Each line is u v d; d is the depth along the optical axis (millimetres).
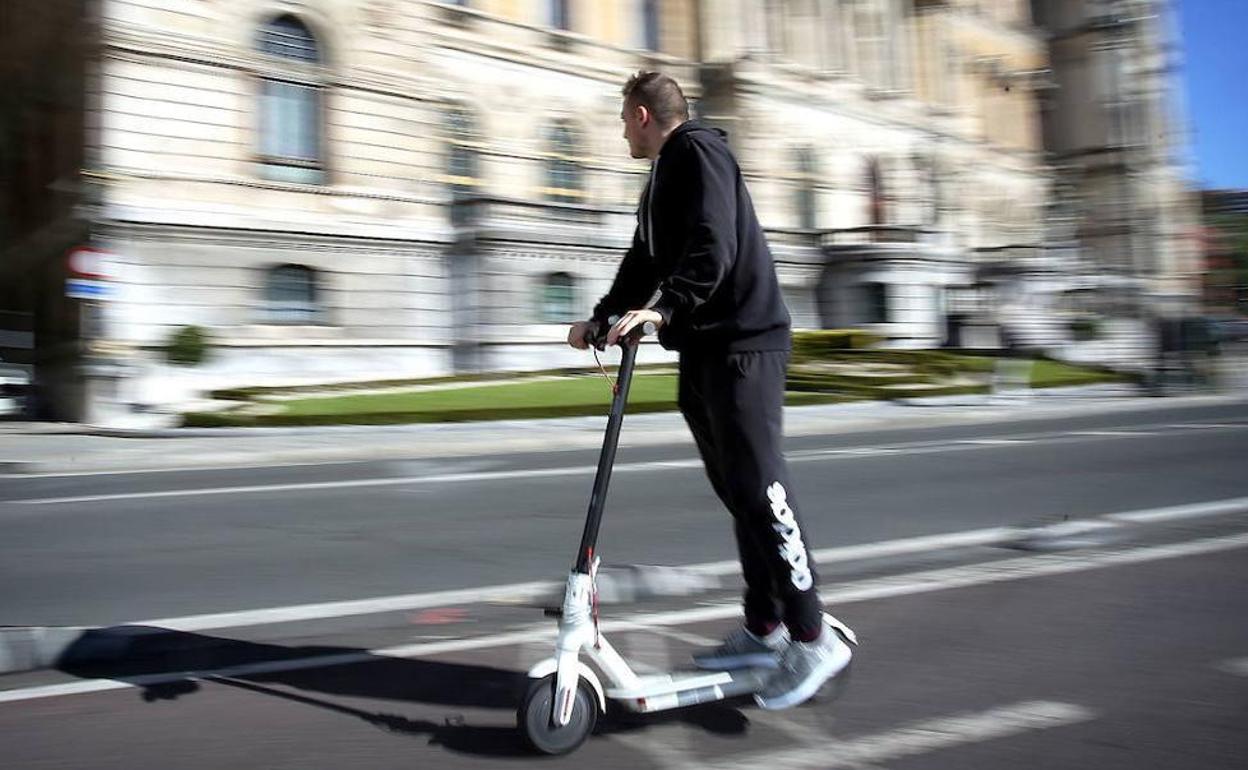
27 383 19984
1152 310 40781
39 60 21672
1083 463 11414
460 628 4934
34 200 21562
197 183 21984
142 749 3346
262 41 23156
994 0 52188
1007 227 48250
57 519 8250
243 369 22250
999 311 37562
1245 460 11469
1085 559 6195
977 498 8992
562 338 26922
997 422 18859
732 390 3414
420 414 17344
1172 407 22266
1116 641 4512
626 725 3508
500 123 30562
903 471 10930
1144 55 55500
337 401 19828
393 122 24969
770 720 3562
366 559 6637
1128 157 53875
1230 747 3328
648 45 35281
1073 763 3203
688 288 3229
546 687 3197
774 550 3473
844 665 3566
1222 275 58344
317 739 3422
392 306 24844
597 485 3305
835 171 39938
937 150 44688
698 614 5047
